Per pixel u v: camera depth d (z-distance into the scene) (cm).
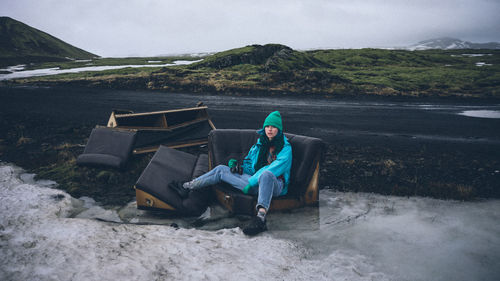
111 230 286
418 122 1009
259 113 1120
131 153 489
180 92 1703
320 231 312
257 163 358
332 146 688
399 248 279
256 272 230
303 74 2045
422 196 409
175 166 402
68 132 775
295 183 362
